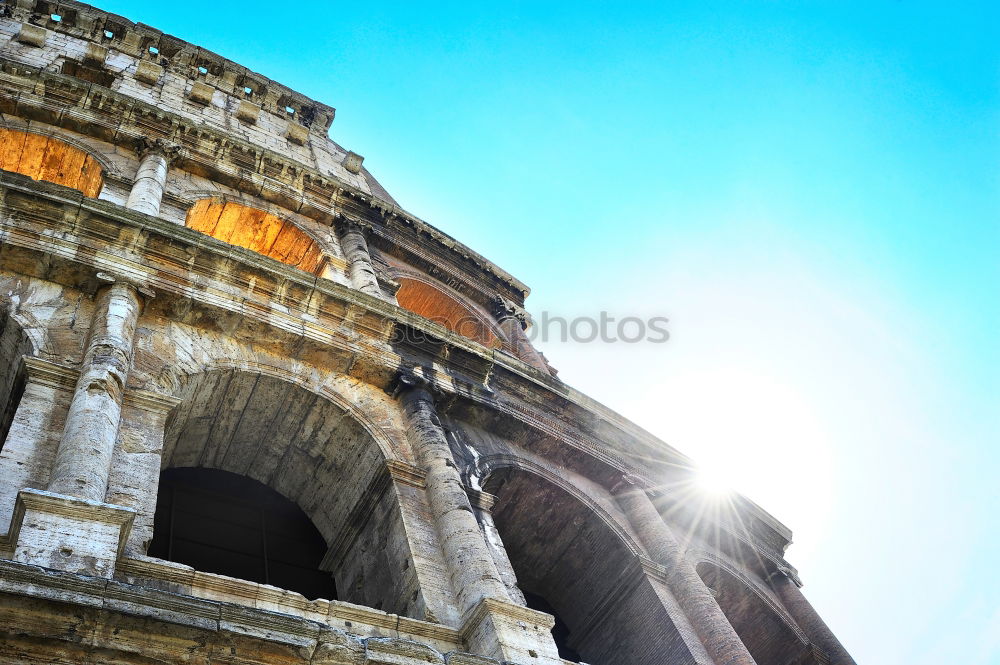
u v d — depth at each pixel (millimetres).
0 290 18047
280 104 42844
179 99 37719
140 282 19281
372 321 22625
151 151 28078
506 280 38531
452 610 16375
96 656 10117
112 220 19797
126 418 16219
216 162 29891
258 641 11047
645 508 25031
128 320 18109
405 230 35469
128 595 10578
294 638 11336
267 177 31109
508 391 25016
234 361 19688
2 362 17641
